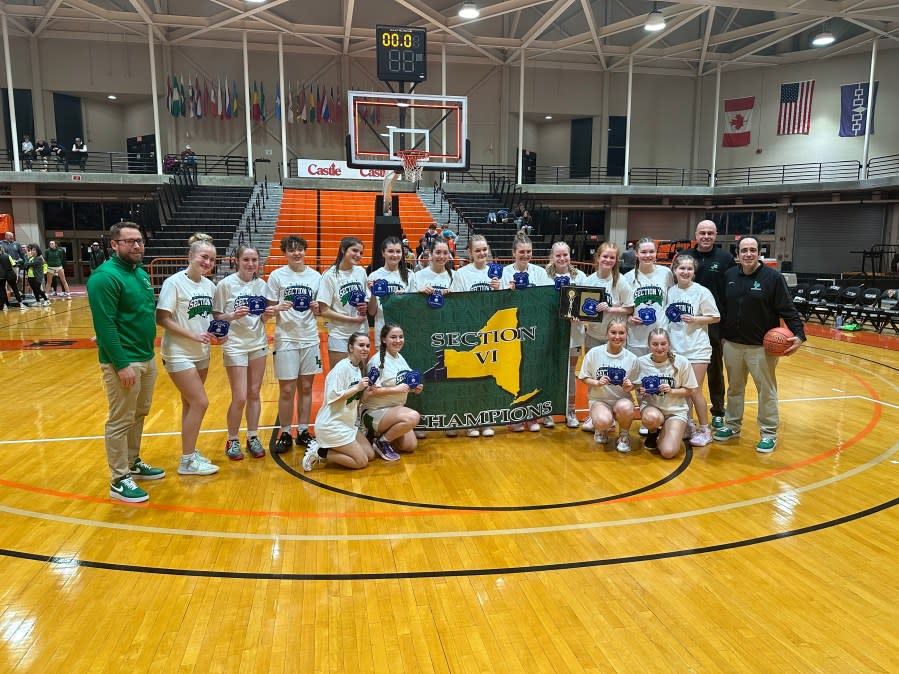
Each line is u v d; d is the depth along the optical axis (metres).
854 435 5.37
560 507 3.82
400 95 11.77
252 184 21.17
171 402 6.39
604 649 2.45
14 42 21.34
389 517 3.66
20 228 19.92
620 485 4.20
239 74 23.25
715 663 2.37
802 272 21.69
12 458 4.64
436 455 4.81
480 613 2.68
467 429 5.29
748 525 3.58
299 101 23.52
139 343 3.85
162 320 4.11
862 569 3.09
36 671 2.28
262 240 17.69
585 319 5.07
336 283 4.83
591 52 22.39
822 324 13.56
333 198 20.89
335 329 4.93
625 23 19.48
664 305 5.25
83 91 22.14
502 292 5.19
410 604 2.75
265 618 2.63
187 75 22.91
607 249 5.20
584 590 2.88
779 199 21.72
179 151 23.30
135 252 3.75
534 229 20.20
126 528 3.49
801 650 2.45
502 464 4.61
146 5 19.70
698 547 3.31
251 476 4.33
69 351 9.14
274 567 3.06
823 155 22.58
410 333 5.07
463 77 24.27
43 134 21.84
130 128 23.80
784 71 23.16
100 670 2.29
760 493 4.06
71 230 21.11
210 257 4.25
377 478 4.31
